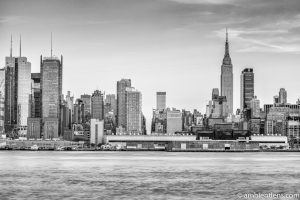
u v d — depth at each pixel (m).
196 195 144.75
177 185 167.88
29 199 137.25
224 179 187.12
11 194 146.12
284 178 191.50
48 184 169.38
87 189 156.75
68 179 185.25
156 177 193.88
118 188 159.25
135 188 159.12
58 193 148.00
